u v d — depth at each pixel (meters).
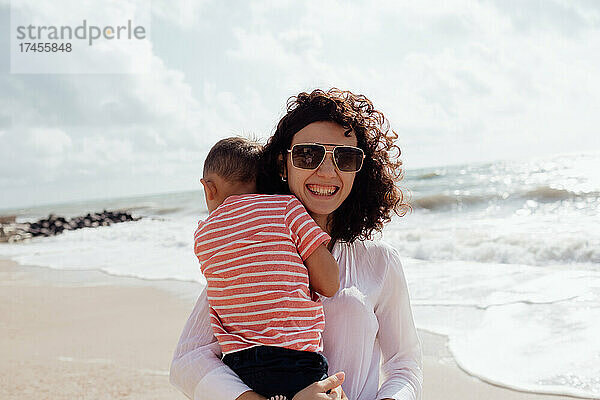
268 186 2.29
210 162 2.30
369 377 2.13
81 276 10.21
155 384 4.52
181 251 12.36
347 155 2.08
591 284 6.39
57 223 27.02
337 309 2.07
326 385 1.82
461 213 14.70
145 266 10.62
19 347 5.78
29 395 4.38
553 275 7.02
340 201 2.12
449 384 4.08
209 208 2.32
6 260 14.43
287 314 1.92
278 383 1.89
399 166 2.34
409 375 2.13
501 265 8.04
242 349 1.97
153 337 5.86
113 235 18.34
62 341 5.92
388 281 2.21
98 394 4.36
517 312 5.58
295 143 2.13
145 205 37.16
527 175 22.69
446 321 5.48
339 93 2.22
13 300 8.30
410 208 2.43
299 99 2.19
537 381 3.98
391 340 2.21
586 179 18.20
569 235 9.02
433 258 8.99
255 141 2.38
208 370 2.00
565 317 5.28
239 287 1.97
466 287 6.72
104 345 5.69
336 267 2.02
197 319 2.19
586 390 3.76
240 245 1.99
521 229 10.42
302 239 1.99
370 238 2.30
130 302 7.62
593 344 4.53
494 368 4.27
